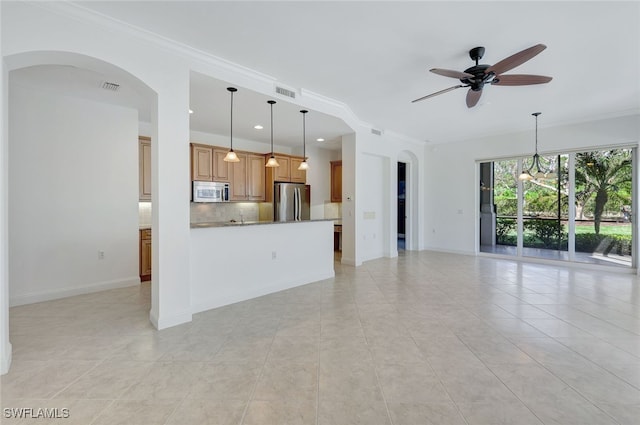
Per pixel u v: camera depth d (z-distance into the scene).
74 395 1.88
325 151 7.95
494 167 6.77
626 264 5.15
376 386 1.97
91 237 4.10
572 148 5.58
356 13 2.45
